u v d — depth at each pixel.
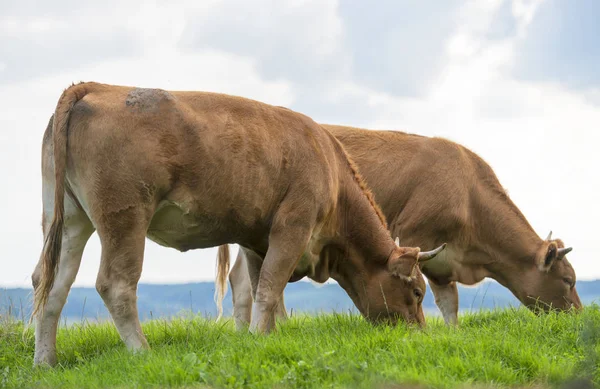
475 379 7.43
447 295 13.17
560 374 7.57
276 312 12.62
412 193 12.59
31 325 10.62
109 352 9.23
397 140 12.88
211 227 9.57
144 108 8.94
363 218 10.68
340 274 10.95
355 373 7.26
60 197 8.70
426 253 10.63
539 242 13.08
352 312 11.43
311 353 7.82
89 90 9.05
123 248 8.78
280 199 9.94
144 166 8.79
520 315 11.12
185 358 7.78
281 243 9.88
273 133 9.84
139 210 8.83
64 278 9.34
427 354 7.94
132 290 8.83
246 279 12.16
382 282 10.64
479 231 13.01
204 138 9.16
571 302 12.95
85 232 9.45
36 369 8.96
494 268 13.16
